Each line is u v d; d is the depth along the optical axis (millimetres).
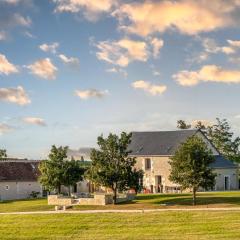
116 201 53000
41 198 71188
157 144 78062
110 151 52656
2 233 39469
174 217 42000
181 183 49688
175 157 50875
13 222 43250
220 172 72875
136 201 53906
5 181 75500
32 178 78375
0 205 59406
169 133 79312
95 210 47969
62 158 62156
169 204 49812
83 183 79438
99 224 41031
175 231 37531
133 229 38906
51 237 37594
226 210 44312
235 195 57406
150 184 76562
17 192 76438
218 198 52875
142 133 82000
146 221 41156
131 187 52312
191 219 40969
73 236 37688
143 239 35562
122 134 53219
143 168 77500
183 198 53625
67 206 51312
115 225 40438
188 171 49094
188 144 50688
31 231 39781
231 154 90125
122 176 51594
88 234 38094
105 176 51625
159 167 75875
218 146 90500
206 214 42594
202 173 48906
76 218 43406
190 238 35094
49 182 61531
